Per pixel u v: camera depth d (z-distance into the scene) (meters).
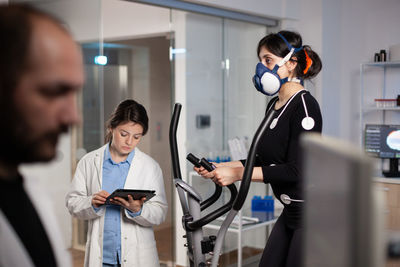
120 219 2.11
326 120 4.55
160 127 3.62
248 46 4.29
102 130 2.89
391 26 4.52
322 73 4.44
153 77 3.50
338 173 0.51
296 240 1.84
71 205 2.12
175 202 3.75
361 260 0.45
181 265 3.83
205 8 3.69
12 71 0.55
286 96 1.98
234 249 3.94
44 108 0.57
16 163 0.62
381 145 4.17
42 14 0.59
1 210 0.66
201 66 3.87
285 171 1.80
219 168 1.79
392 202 3.85
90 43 2.79
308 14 4.46
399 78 4.47
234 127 4.20
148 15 3.40
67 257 0.79
